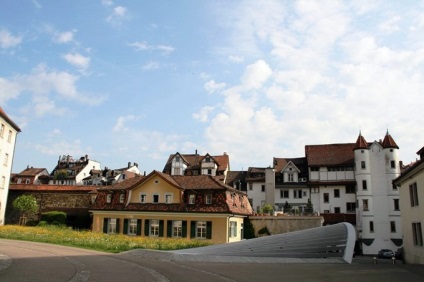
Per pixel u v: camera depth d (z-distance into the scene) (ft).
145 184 143.43
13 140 171.53
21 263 53.47
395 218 191.21
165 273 48.75
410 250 89.51
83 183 323.37
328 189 209.15
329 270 57.21
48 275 42.73
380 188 196.54
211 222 130.52
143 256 75.36
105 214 144.66
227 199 133.90
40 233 110.83
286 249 85.15
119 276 44.39
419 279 46.32
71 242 98.12
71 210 161.68
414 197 86.74
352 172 209.26
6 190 164.45
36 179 324.60
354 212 203.21
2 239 100.42
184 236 132.46
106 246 93.91
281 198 214.07
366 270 57.82
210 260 70.03
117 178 297.74
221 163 241.14
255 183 220.84
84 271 47.67
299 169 224.33
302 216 138.72
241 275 48.49
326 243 85.20
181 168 233.14
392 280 45.09
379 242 190.60
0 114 153.17
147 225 137.28
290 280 44.42
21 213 169.89
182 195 137.80
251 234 142.61
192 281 41.96
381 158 199.72
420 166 77.87
